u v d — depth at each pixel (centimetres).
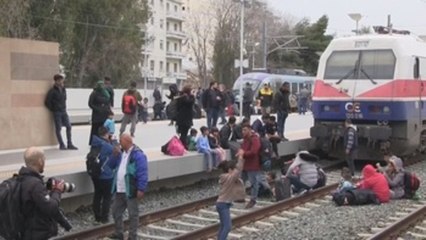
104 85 1673
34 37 4275
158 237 1087
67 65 4853
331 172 2006
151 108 4388
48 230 675
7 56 1572
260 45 7575
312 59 7881
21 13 4031
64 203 1304
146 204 1433
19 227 666
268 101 2930
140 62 5794
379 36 2011
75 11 4853
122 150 1019
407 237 1109
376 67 1978
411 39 2070
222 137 1809
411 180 1513
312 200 1498
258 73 4541
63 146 1712
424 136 2130
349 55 2031
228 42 7369
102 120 1638
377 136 1914
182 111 1748
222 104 2514
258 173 1412
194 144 1756
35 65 1652
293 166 1548
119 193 1016
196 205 1360
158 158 1570
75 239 1039
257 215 1268
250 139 1402
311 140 2180
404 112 1941
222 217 988
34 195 659
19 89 1606
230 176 985
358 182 1627
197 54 9019
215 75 7406
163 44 10081
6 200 663
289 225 1201
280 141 1953
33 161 679
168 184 1639
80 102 3688
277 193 1488
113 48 5238
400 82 1941
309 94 4434
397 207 1403
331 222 1228
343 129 2000
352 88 1998
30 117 1642
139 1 5619
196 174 1747
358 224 1204
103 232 1093
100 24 5144
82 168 1362
